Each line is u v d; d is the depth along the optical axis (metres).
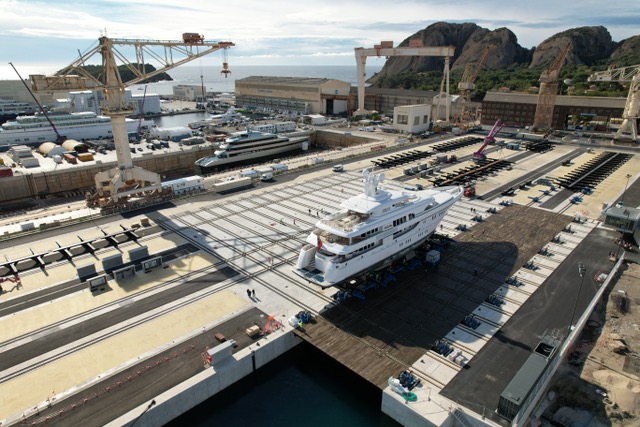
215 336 37.66
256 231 60.84
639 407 30.33
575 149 110.12
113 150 124.31
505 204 69.44
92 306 42.47
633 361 34.66
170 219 65.50
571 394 31.86
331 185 82.44
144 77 70.94
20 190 95.06
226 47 75.62
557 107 137.00
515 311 41.19
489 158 101.56
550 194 75.19
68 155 108.94
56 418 29.09
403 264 50.19
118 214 67.62
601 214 65.12
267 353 36.94
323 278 41.78
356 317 40.47
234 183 80.94
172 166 121.44
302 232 60.44
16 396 31.08
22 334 38.12
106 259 49.03
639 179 82.88
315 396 34.84
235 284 46.72
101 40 65.19
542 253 52.78
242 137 120.12
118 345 36.59
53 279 47.62
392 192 49.69
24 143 129.38
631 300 43.03
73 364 34.34
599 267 49.25
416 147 116.12
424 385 31.78
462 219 64.00
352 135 138.00
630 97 117.69
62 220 65.88
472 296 43.81
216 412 33.22
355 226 42.97
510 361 34.34
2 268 49.62
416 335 37.75
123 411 29.64
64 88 65.81
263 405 33.94
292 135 142.38
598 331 38.59
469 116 160.50
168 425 31.66
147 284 46.59
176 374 33.19
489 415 28.78
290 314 41.19
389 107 190.25
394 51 153.50
